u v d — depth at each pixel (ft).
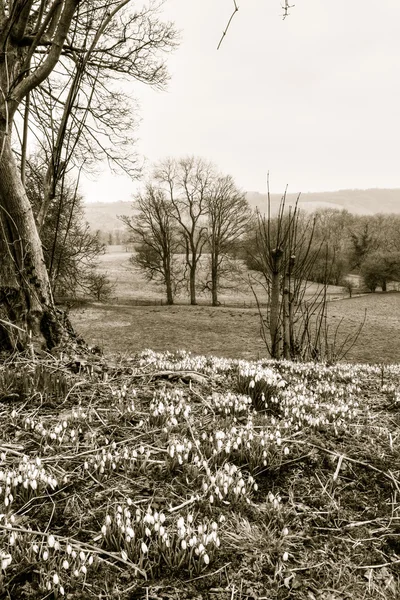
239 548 10.25
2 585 8.62
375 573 9.98
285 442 14.49
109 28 45.68
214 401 17.10
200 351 94.12
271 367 26.22
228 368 23.09
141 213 183.11
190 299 198.70
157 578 9.27
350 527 11.24
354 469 13.58
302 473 13.24
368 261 208.33
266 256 31.81
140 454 13.32
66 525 10.51
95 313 139.85
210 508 11.23
